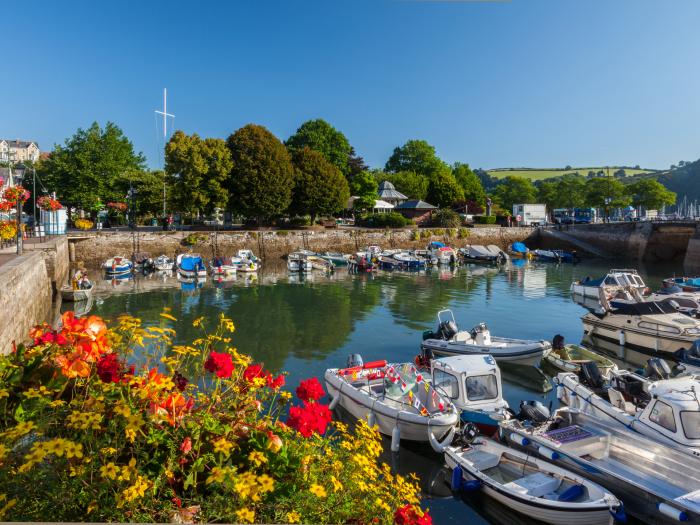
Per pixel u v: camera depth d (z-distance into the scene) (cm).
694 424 971
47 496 305
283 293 3459
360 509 386
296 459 389
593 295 3089
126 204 6212
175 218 6888
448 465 1056
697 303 2416
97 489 313
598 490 863
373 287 3772
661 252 5784
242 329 2380
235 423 400
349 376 1427
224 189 5644
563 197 10362
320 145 8456
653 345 2002
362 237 6262
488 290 3619
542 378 1675
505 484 920
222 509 324
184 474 346
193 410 412
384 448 1177
